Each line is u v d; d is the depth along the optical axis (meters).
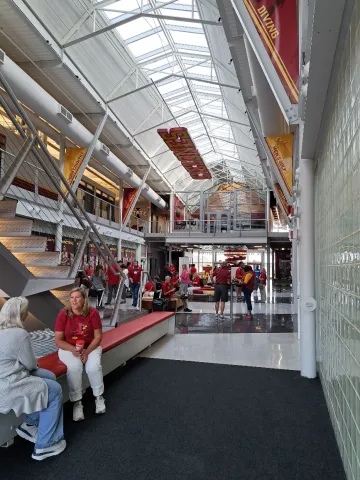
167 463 2.51
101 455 2.60
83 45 11.23
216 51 12.38
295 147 5.91
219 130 23.02
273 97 5.04
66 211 12.96
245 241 22.70
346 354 2.41
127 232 21.33
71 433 2.93
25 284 4.23
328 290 3.49
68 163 13.93
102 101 13.76
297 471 2.44
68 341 3.37
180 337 7.00
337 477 2.37
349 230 2.26
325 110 3.15
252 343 6.49
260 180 27.44
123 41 12.53
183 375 4.55
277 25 3.37
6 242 4.43
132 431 2.98
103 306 9.34
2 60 8.51
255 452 2.68
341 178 2.56
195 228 27.09
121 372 4.67
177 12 11.22
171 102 18.11
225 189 34.97
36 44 9.93
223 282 9.57
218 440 2.85
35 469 2.41
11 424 2.70
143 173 23.09
